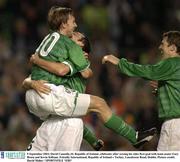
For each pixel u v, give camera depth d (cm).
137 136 2923
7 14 6156
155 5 6328
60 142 2873
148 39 6125
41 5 6225
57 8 2939
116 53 5850
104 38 6044
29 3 6247
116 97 5284
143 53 5831
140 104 5050
